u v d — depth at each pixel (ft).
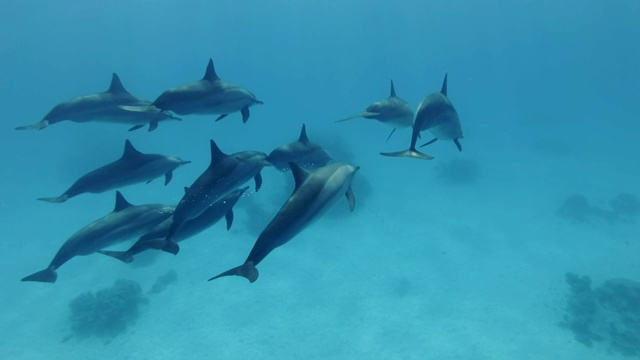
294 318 45.91
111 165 23.91
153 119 25.44
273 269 55.93
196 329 45.01
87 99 24.53
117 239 21.48
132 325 46.29
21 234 76.18
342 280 52.95
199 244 64.39
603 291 48.26
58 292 54.54
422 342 41.68
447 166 99.60
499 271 54.75
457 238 63.98
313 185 13.92
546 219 71.31
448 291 50.24
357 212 73.92
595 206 77.82
